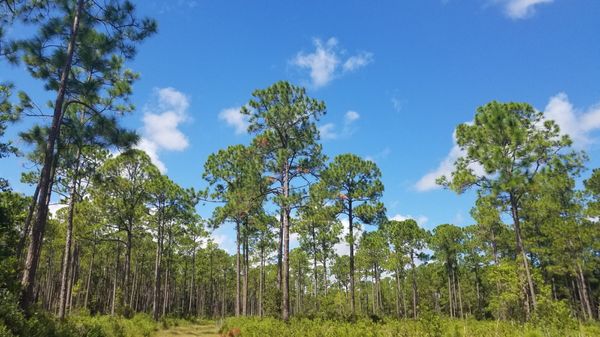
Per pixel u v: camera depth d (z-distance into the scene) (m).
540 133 23.03
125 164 30.25
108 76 15.80
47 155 13.17
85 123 16.45
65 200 26.42
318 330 16.55
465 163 24.19
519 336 13.51
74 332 12.40
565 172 22.47
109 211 30.94
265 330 17.53
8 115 15.66
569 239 33.31
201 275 66.00
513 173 22.14
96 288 61.56
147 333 21.42
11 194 18.98
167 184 33.62
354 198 28.47
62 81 14.02
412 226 47.97
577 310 38.78
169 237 40.94
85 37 14.79
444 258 51.56
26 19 14.37
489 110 24.16
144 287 68.69
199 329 27.78
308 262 57.47
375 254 48.41
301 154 24.92
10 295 10.20
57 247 45.34
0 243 15.44
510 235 39.22
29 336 9.37
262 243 39.34
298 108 23.75
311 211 23.89
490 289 55.78
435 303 66.12
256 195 25.92
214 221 35.34
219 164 31.44
